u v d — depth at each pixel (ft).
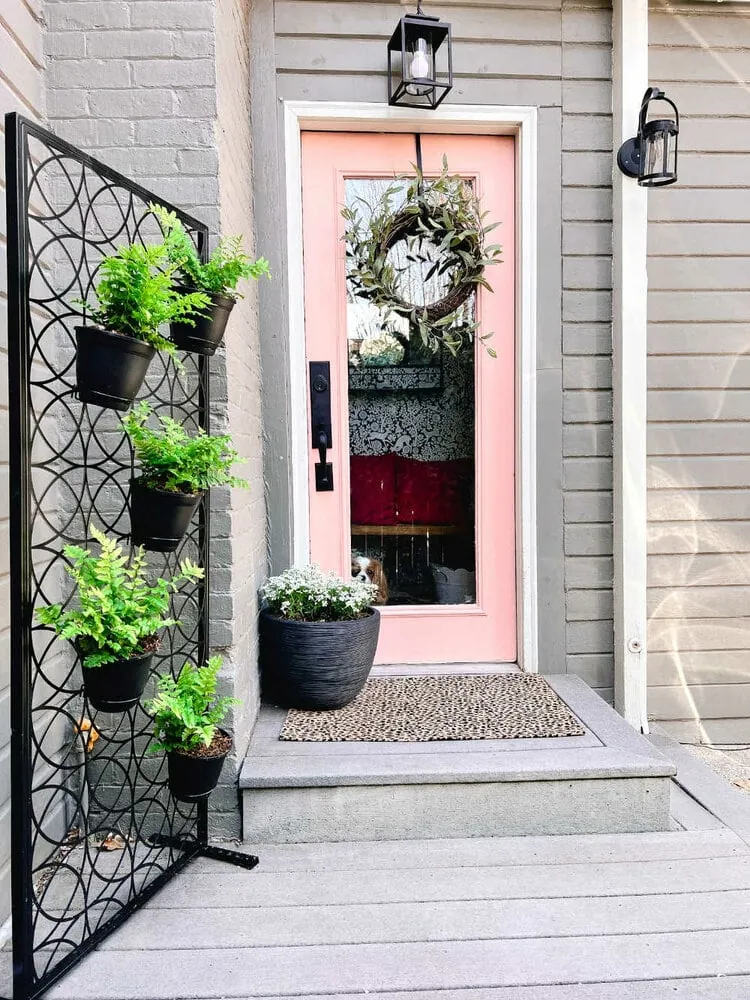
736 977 4.23
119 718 5.88
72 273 5.73
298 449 7.77
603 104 7.74
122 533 5.54
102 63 5.65
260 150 7.39
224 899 4.95
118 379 4.14
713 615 8.13
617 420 7.81
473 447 8.25
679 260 7.89
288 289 7.54
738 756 7.87
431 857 5.48
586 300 7.87
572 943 4.50
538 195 7.75
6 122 3.69
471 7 7.54
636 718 7.85
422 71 7.01
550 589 7.98
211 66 5.66
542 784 5.79
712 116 7.84
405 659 8.23
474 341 8.11
